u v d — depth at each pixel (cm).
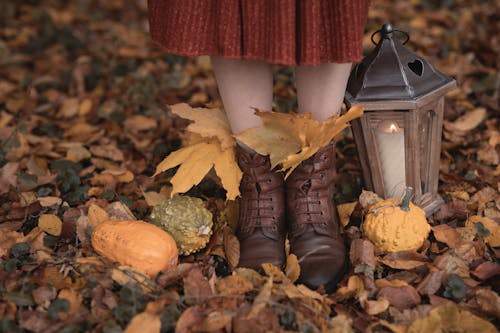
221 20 132
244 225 148
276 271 139
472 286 140
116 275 137
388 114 143
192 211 146
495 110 199
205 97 213
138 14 305
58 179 172
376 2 287
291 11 129
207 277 142
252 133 142
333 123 137
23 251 148
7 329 131
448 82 146
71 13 296
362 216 152
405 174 150
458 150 181
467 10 271
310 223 146
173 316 132
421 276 143
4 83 221
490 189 163
